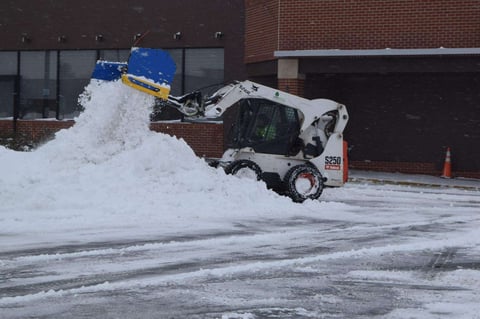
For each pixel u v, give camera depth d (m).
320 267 10.66
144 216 14.77
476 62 23.17
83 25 31.69
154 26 30.47
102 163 16.55
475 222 15.59
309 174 18.28
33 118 32.78
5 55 33.16
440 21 23.45
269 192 17.52
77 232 13.03
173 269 10.30
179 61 30.23
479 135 26.09
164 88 17.12
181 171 16.81
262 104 18.53
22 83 32.91
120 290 9.09
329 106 18.91
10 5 32.84
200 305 8.45
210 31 29.47
